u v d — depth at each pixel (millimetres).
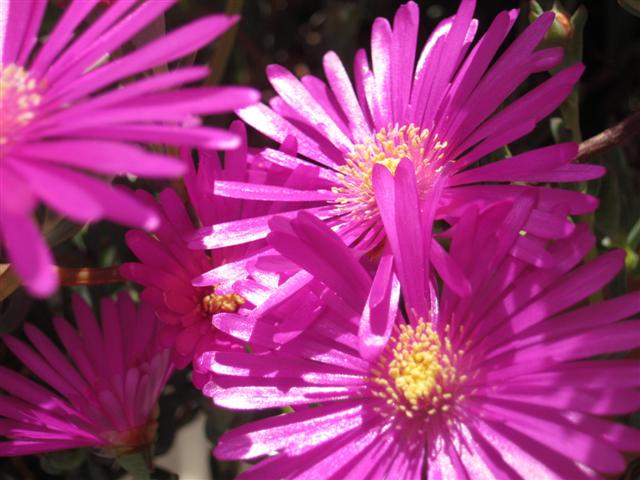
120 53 111
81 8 97
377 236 106
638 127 111
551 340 91
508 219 93
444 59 109
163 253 109
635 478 104
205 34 77
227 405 96
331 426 97
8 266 104
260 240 112
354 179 111
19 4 101
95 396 112
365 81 117
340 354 99
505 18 106
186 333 109
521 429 87
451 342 101
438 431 99
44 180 67
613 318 89
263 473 91
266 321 97
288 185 107
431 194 96
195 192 107
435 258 93
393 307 94
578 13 115
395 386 102
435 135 108
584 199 94
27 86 93
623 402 82
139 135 74
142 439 114
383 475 97
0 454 105
